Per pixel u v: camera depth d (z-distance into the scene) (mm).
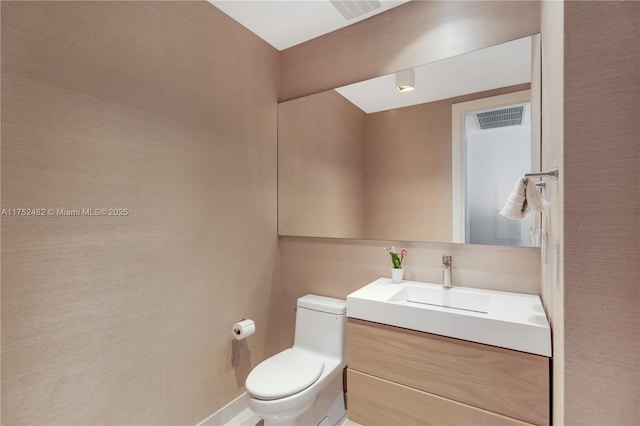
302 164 2240
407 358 1424
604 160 673
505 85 1571
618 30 657
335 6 1871
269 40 2234
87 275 1267
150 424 1481
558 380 905
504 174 1570
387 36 1930
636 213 645
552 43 998
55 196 1177
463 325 1279
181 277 1641
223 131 1897
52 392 1165
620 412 664
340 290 2117
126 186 1403
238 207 2002
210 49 1814
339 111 2088
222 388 1867
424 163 1800
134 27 1436
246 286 2057
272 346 2277
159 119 1541
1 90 1053
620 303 662
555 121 932
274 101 2320
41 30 1144
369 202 1977
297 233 2264
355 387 1568
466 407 1282
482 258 1661
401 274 1817
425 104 1796
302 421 1816
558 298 857
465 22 1692
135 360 1429
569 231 716
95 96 1295
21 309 1092
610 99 665
